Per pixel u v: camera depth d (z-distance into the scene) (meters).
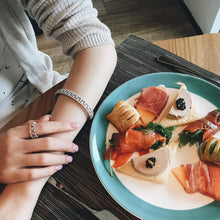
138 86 0.55
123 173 0.48
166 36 1.19
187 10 1.24
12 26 0.56
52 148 0.46
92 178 0.48
